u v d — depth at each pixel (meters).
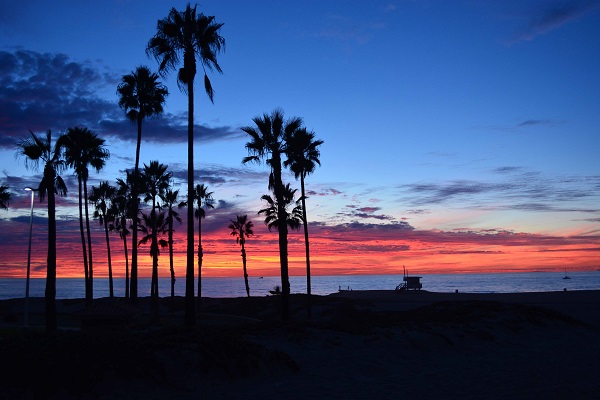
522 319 28.45
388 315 38.66
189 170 24.34
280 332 18.70
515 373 17.25
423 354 19.69
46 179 28.19
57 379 11.77
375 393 13.93
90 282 53.16
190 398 12.40
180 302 68.38
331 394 13.59
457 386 15.15
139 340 14.98
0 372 11.70
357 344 19.11
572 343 24.88
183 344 14.79
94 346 13.55
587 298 73.31
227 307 63.22
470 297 81.81
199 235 63.47
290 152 40.28
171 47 25.55
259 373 14.65
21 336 14.59
